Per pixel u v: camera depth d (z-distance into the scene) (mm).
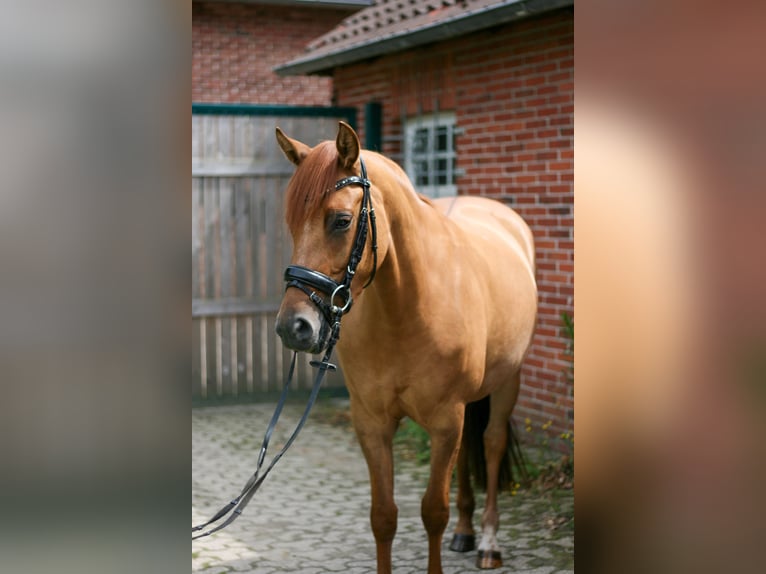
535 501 4746
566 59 5422
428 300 3049
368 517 4590
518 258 4094
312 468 5594
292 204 2596
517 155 5934
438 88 6777
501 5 5211
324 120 7727
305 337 2475
